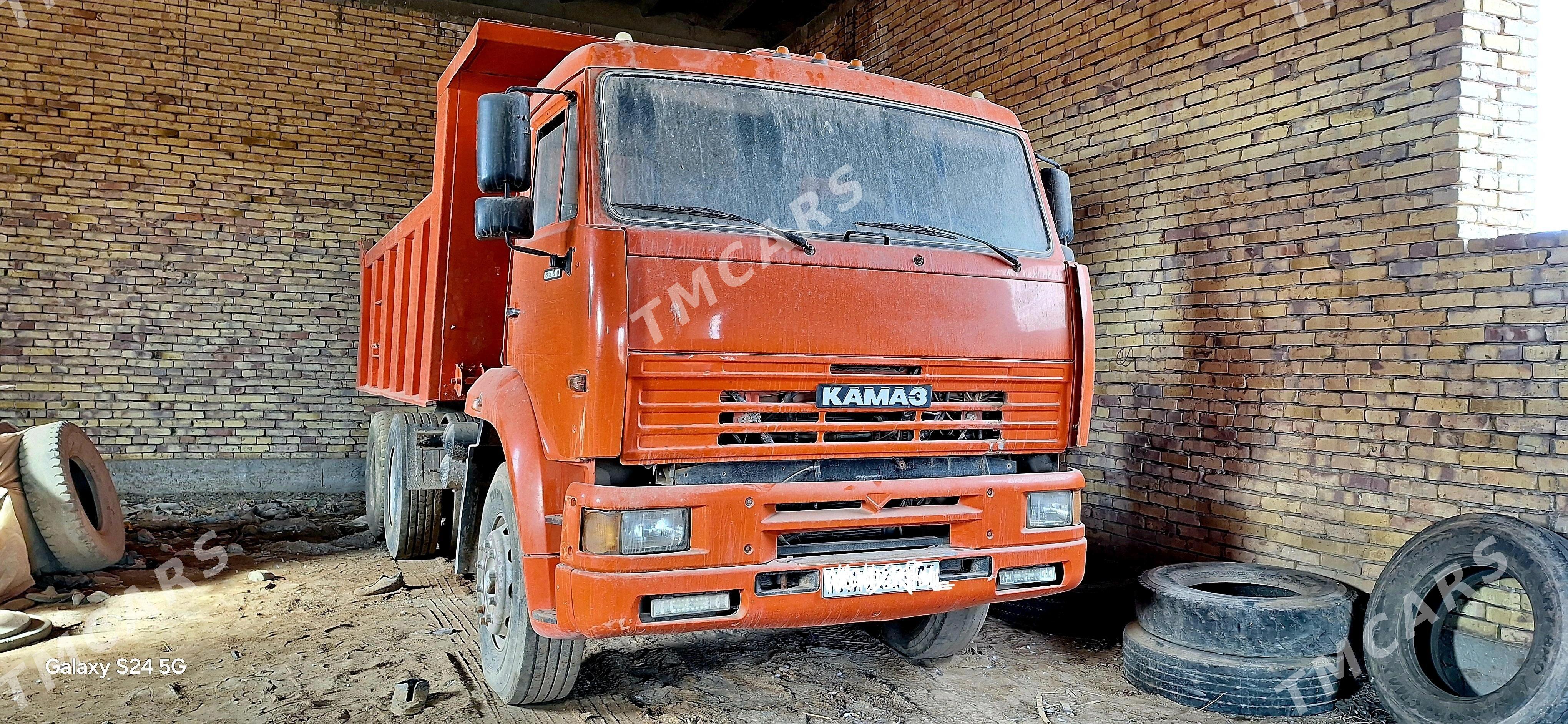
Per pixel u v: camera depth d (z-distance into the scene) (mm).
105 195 9352
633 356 2984
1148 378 5715
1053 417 3727
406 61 10344
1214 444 5270
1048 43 6586
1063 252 3969
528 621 3576
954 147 3779
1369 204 4465
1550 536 3518
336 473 10219
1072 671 4441
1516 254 3863
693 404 3072
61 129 9203
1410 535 4258
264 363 9938
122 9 9359
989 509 3473
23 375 9133
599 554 2990
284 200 9945
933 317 3416
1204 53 5359
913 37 8359
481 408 3900
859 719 3791
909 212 3555
